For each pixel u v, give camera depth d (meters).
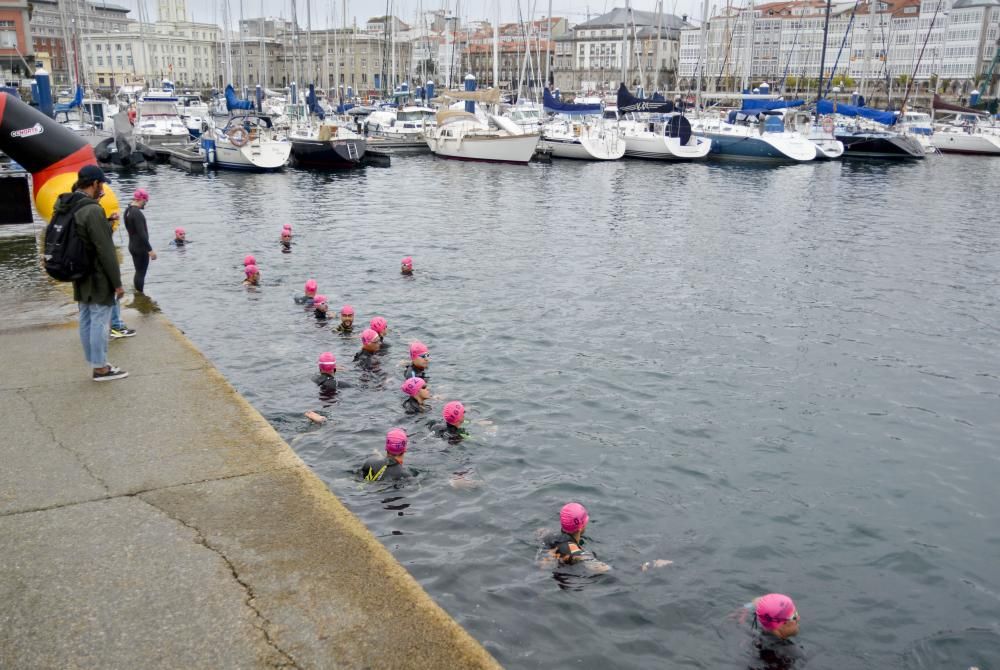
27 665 4.09
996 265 22.22
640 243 24.50
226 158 43.78
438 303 16.59
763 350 14.25
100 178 8.05
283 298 16.58
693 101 75.69
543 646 6.35
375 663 4.23
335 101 93.81
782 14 124.56
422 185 39.72
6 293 12.50
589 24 151.62
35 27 135.88
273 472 6.32
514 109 63.38
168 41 146.62
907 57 117.62
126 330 10.02
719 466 9.74
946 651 6.57
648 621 6.73
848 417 11.43
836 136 60.25
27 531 5.35
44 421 7.20
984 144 63.16
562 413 11.09
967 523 8.67
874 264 22.03
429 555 7.50
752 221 29.73
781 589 7.33
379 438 9.98
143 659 4.17
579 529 7.72
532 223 28.16
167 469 6.32
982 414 11.72
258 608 4.62
